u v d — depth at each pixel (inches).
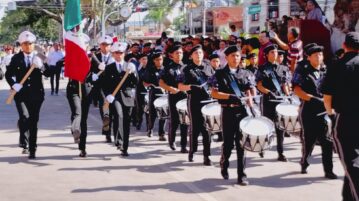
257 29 1614.2
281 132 354.6
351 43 227.3
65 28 369.4
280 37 577.9
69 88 376.2
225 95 292.0
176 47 394.6
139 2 2139.5
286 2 1430.9
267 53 370.9
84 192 278.7
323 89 231.3
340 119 225.8
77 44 365.7
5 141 434.9
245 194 274.1
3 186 291.7
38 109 365.4
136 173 322.0
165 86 387.9
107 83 373.1
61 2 2233.0
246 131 279.0
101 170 330.3
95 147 409.1
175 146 404.8
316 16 492.1
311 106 307.1
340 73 225.5
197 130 349.1
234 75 295.0
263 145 278.2
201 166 342.3
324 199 264.7
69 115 609.0
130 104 373.4
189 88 342.6
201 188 286.4
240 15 2134.6
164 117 418.9
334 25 490.3
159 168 336.5
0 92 918.4
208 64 350.6
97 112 638.5
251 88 297.6
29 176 314.8
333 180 303.7
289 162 354.6
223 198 266.5
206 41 560.4
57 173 322.3
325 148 305.7
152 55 456.1
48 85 1109.1
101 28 1894.7
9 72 359.6
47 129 501.0
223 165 304.8
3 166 341.7
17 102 366.0
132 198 266.8
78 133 367.9
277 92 365.4
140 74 492.7
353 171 220.7
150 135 463.2
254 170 331.0
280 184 295.1
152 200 263.1
